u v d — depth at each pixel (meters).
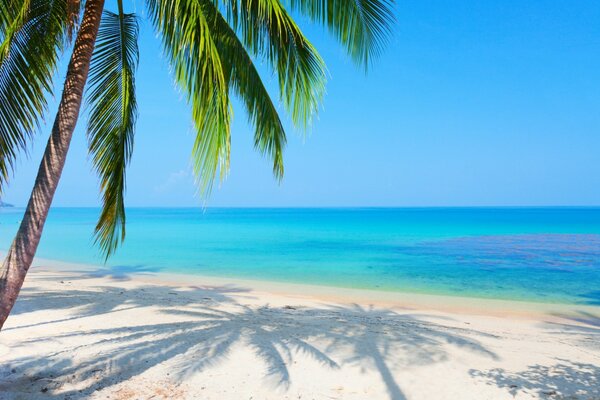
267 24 5.15
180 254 26.89
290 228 61.94
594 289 15.74
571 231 54.59
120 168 5.82
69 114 3.87
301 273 19.36
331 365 5.64
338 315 10.09
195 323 7.85
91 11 4.04
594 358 6.55
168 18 4.54
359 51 5.32
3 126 3.80
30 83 4.00
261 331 7.34
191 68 4.86
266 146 6.17
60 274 16.97
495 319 10.66
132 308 9.30
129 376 5.05
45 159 3.83
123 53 5.66
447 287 16.03
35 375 4.95
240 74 5.61
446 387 5.04
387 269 20.97
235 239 40.22
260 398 4.62
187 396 4.60
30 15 4.03
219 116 4.66
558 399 4.73
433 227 64.38
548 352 6.84
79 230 53.59
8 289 3.65
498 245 34.88
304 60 5.45
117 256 25.62
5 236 43.81
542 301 13.51
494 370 5.64
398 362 5.84
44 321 7.66
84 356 5.62
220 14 5.40
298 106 5.45
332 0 4.97
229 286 15.34
